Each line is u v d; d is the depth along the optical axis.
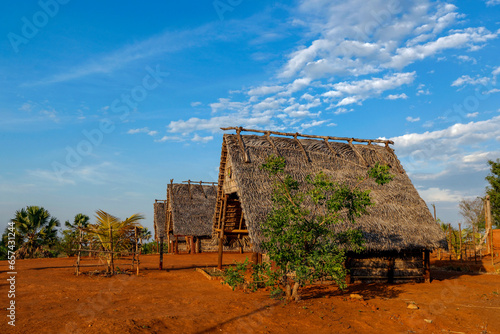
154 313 9.35
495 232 32.53
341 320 9.34
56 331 7.61
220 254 19.83
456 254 26.56
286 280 11.58
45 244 31.70
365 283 15.31
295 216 10.91
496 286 14.79
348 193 11.27
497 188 35.44
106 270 17.83
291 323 8.96
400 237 14.98
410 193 17.66
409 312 10.31
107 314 9.14
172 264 24.00
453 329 8.99
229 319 9.05
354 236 11.53
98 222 18.45
